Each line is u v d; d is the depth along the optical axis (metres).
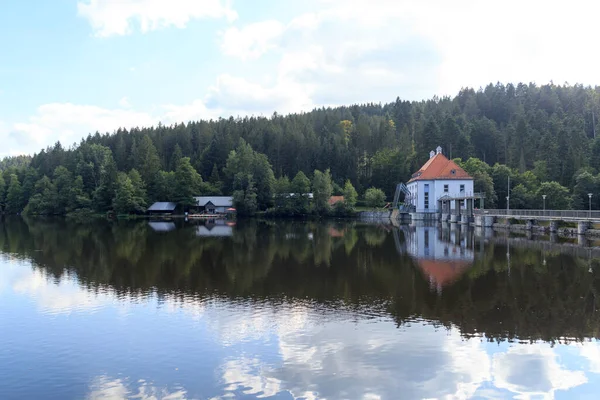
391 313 21.98
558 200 94.81
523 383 14.77
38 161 168.50
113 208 124.06
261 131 165.00
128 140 172.88
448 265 35.25
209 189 138.88
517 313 21.92
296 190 120.69
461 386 14.52
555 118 144.50
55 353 17.30
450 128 134.50
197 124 188.50
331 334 18.97
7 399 13.85
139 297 25.36
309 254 42.41
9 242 53.97
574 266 34.22
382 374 15.30
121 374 15.42
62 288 27.73
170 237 60.97
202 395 13.86
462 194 95.44
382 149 148.00
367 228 78.69
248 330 19.56
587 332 19.23
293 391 14.10
